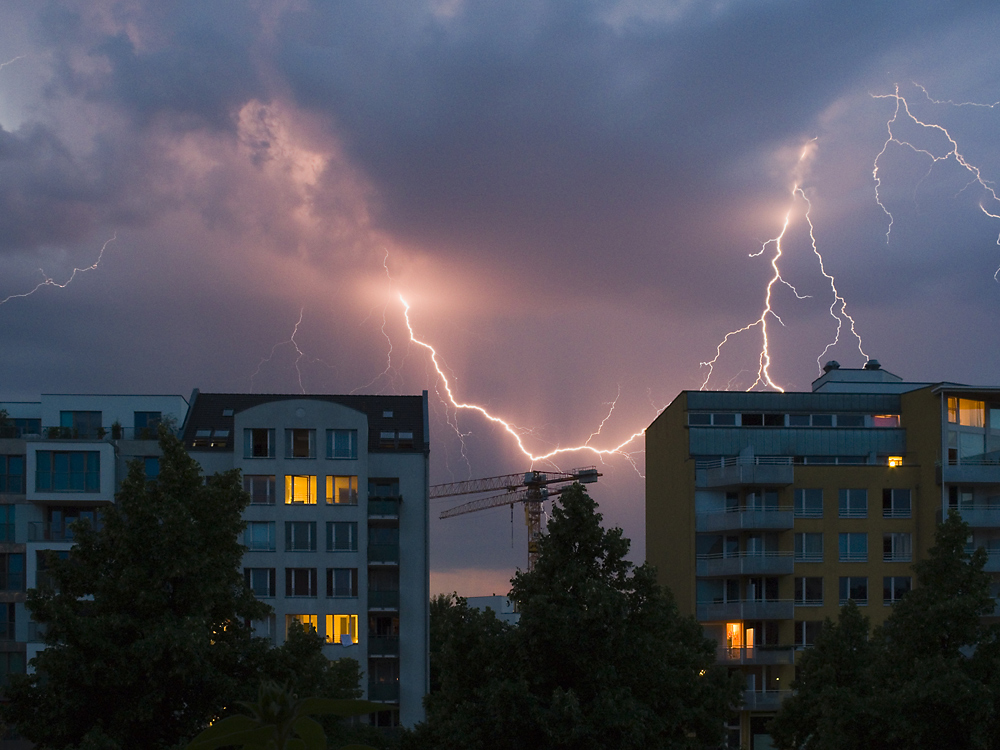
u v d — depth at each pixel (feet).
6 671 183.73
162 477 112.16
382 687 200.23
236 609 112.27
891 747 113.19
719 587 209.26
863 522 209.36
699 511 212.23
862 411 224.53
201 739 13.87
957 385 211.61
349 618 199.93
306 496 203.31
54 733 100.94
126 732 99.14
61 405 208.54
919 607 117.60
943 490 205.57
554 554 112.57
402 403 226.99
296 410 205.46
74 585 108.78
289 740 14.15
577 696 105.19
